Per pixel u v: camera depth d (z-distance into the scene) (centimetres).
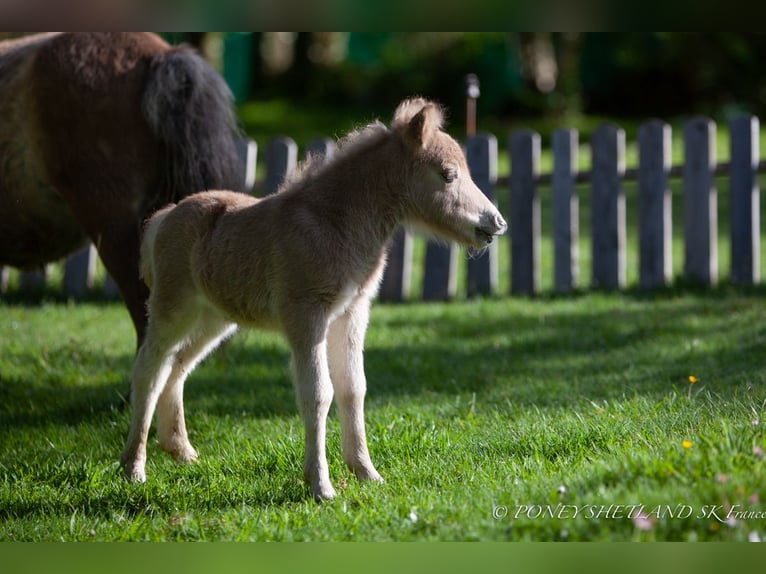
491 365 1325
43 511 845
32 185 1238
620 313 1573
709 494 639
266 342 1532
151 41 1230
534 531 657
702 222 1727
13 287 1978
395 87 4372
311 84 4559
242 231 880
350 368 874
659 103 4184
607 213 1775
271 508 798
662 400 998
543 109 4075
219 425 1103
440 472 846
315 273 830
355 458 873
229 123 1220
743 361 1214
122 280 1187
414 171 870
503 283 1955
